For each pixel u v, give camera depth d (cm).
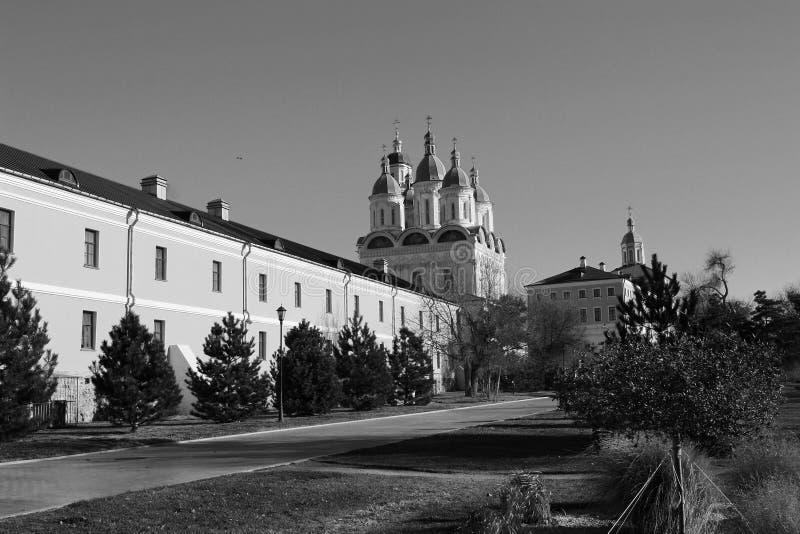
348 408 4569
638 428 1096
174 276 3750
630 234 13712
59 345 3005
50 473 1659
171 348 3659
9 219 2839
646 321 1848
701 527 930
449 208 9388
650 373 1075
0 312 2105
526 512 1039
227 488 1332
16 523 1064
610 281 9850
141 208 3678
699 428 1063
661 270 1911
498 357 5850
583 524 1022
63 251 3064
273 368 3816
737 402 1098
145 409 2716
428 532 1000
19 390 2108
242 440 2472
